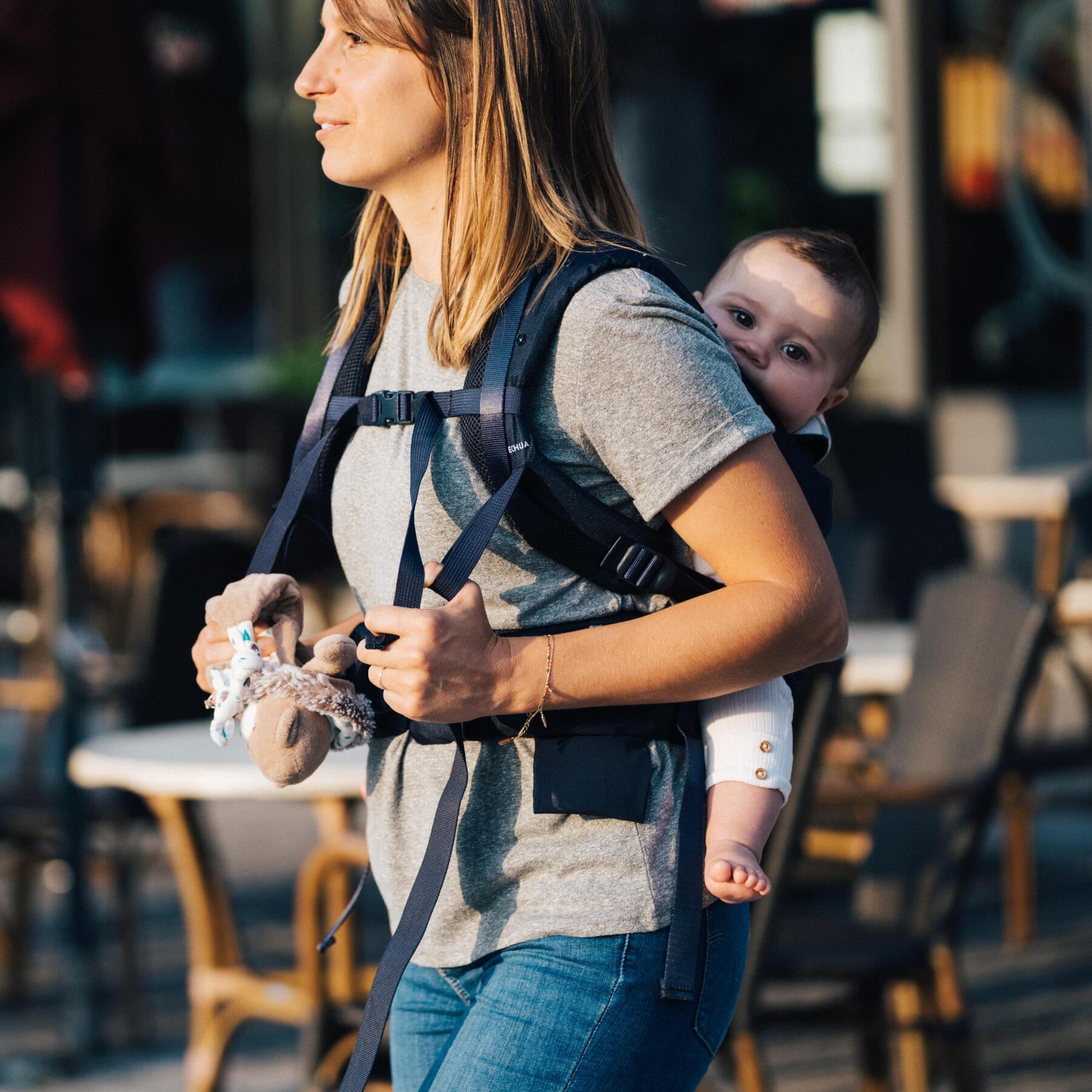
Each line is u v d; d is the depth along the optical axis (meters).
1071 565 15.62
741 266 4.02
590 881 3.47
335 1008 6.53
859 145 22.58
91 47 9.80
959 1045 6.87
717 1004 3.56
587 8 3.75
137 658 9.91
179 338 26.83
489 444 3.46
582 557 3.53
